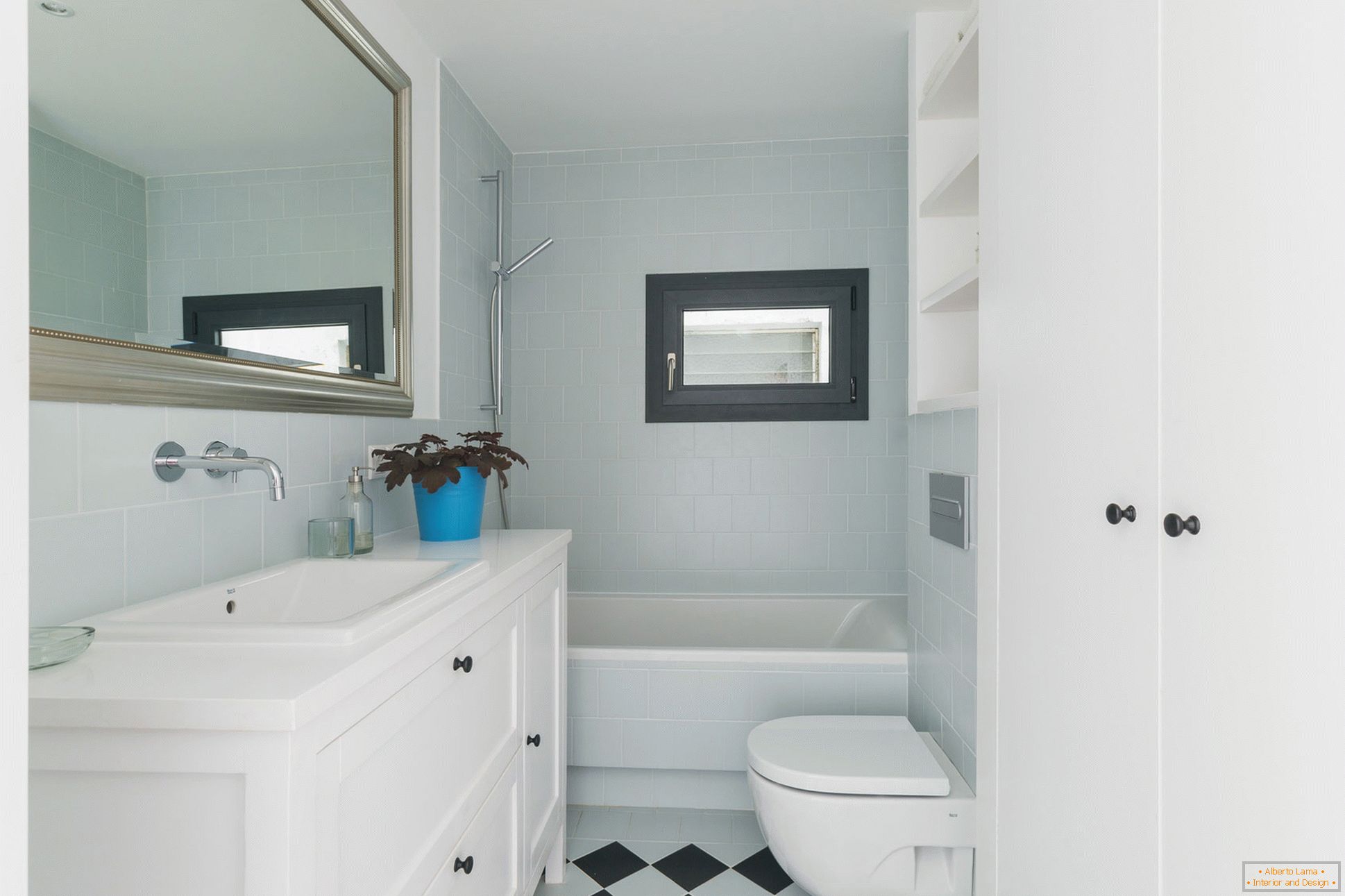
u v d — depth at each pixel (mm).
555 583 2057
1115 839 1098
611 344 3447
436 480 1875
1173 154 953
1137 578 1042
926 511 2277
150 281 1274
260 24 1577
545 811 1946
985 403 1635
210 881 793
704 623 3312
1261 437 805
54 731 795
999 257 1543
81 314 1133
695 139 3346
